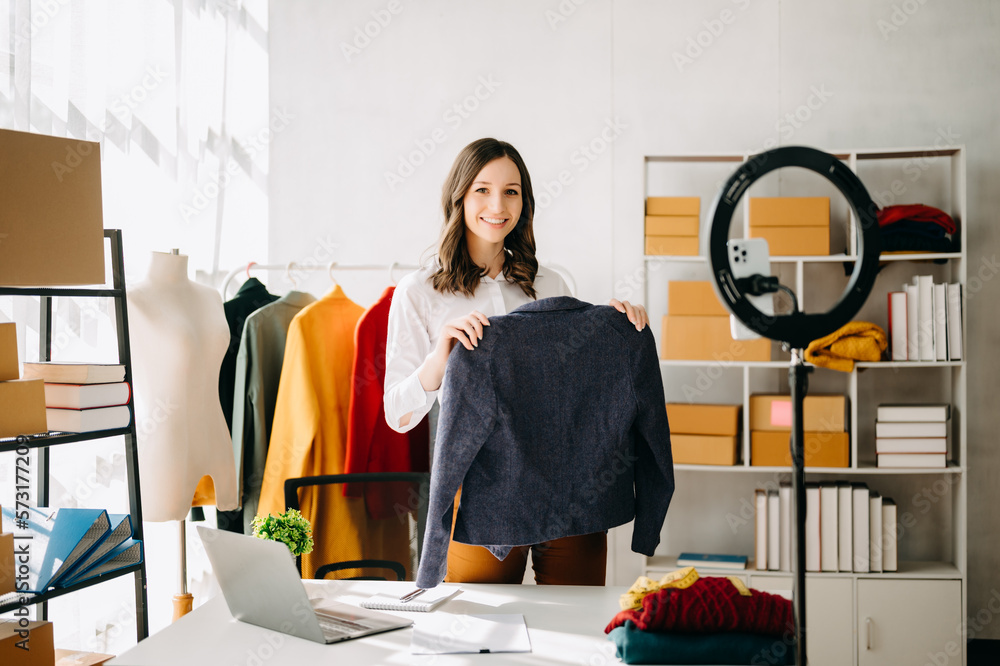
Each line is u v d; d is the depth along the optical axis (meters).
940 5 3.12
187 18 2.76
